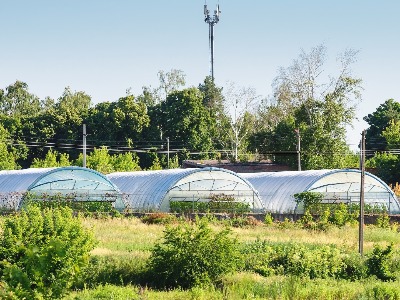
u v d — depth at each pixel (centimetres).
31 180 5847
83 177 5956
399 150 9119
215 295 2714
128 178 6619
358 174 6212
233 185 6169
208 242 3039
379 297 2788
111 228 4481
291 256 3294
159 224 4866
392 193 6291
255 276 3033
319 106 9512
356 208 6025
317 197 5934
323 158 9288
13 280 1526
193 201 5828
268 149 9744
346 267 3303
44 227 2892
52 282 1638
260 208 6172
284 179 6425
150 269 3038
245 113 11269
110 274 2992
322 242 3994
